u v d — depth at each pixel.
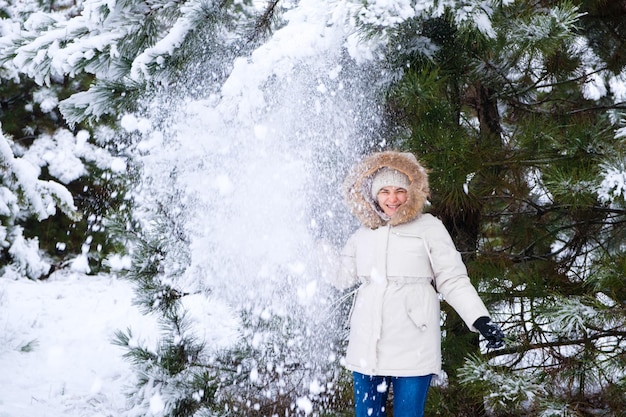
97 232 10.62
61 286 8.88
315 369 3.80
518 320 3.51
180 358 3.85
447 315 3.74
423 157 3.28
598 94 4.63
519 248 4.18
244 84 3.06
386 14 2.84
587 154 3.32
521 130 3.60
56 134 11.27
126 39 3.62
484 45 3.30
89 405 4.68
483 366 3.17
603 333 3.36
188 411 3.64
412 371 2.88
